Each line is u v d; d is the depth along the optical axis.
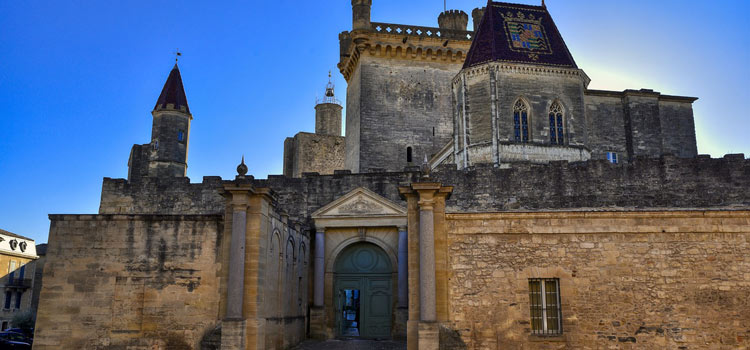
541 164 33.88
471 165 36.06
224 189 19.91
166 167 47.19
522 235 18.88
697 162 32.72
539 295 18.73
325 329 30.28
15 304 61.47
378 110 50.22
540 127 37.84
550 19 41.94
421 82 51.38
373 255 31.88
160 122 48.06
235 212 19.80
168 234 21.53
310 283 31.03
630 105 39.81
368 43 50.38
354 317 35.69
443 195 19.03
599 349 18.17
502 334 18.25
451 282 18.59
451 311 18.41
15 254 61.62
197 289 21.03
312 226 31.75
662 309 18.39
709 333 18.27
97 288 21.33
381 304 31.34
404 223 30.80
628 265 18.62
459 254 18.80
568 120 38.09
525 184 33.66
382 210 31.11
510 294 18.50
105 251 21.58
